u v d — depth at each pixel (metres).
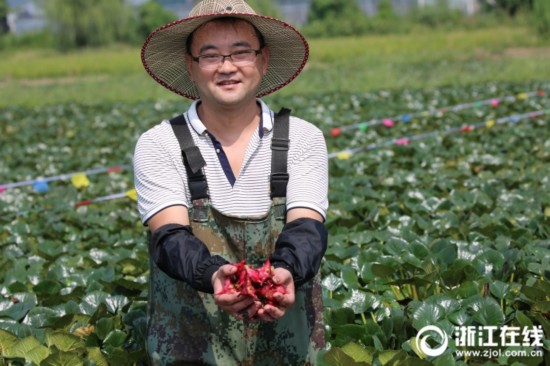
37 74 35.31
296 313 3.53
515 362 3.74
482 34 38.16
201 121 3.55
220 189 3.48
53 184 9.50
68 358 3.79
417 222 6.05
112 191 8.75
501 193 7.11
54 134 14.66
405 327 4.23
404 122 12.95
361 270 5.00
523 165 8.70
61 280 5.28
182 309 3.48
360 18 52.78
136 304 4.79
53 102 23.16
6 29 85.69
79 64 37.19
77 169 10.52
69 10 55.88
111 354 3.99
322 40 45.47
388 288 4.84
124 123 15.40
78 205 8.03
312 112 15.27
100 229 6.78
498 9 47.19
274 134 3.52
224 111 3.49
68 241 6.55
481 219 6.16
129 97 23.19
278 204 3.47
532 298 4.29
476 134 10.95
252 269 3.12
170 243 3.27
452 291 4.56
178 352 3.48
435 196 7.13
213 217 3.46
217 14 3.36
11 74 35.91
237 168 3.51
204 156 3.50
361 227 6.14
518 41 34.16
